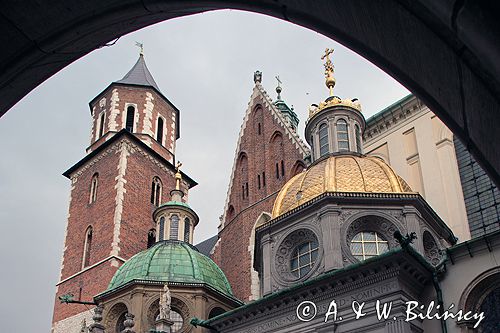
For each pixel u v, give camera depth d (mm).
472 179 29562
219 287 32969
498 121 2188
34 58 3742
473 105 2283
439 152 31641
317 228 24359
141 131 53250
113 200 46906
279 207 26562
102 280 42906
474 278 19234
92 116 56000
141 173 49875
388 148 34250
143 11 3717
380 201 24516
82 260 45812
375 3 2420
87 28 3719
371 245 23922
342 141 29844
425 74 2480
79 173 51875
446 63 2291
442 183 30578
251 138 43531
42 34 3617
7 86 3818
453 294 19484
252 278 36875
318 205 24656
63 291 44906
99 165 50500
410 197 24500
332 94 33438
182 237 39469
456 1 2088
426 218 25312
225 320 23375
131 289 31203
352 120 30578
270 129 42375
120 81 56062
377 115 35219
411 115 34062
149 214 48438
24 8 3443
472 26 2074
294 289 21453
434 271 20078
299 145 39594
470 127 2389
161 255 33344
